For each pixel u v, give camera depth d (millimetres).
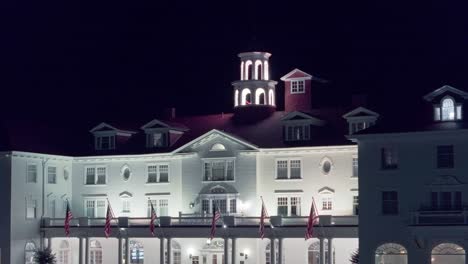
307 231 80312
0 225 92500
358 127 87125
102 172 99188
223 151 92000
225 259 86312
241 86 98312
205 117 101125
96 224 94625
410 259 75188
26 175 94250
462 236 72125
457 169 74438
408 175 76062
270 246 86250
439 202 75062
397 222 76062
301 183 88562
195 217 88625
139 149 97938
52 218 95750
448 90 76375
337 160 87250
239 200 90688
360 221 77625
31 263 94312
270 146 89938
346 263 86625
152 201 96000
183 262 94250
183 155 94062
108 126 99812
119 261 91625
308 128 89625
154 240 95688
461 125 74562
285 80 96812
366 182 77625
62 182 99250
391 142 76875
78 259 98688
